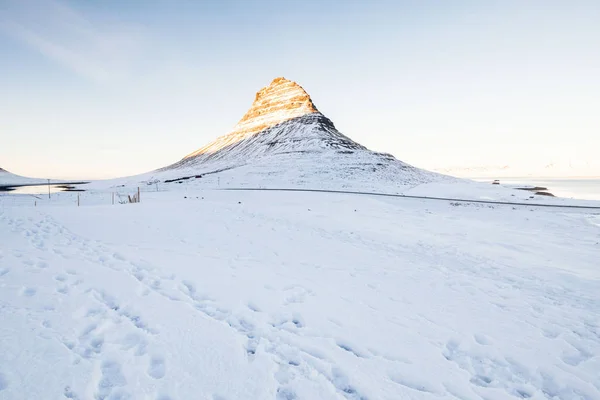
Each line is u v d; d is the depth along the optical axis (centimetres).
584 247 1301
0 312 518
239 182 7150
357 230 1537
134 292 639
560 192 7038
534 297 732
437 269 933
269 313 591
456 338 532
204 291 673
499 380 432
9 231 1152
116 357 425
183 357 434
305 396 378
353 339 512
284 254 1020
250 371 414
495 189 4512
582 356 496
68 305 562
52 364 397
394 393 392
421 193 4334
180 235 1224
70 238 1093
